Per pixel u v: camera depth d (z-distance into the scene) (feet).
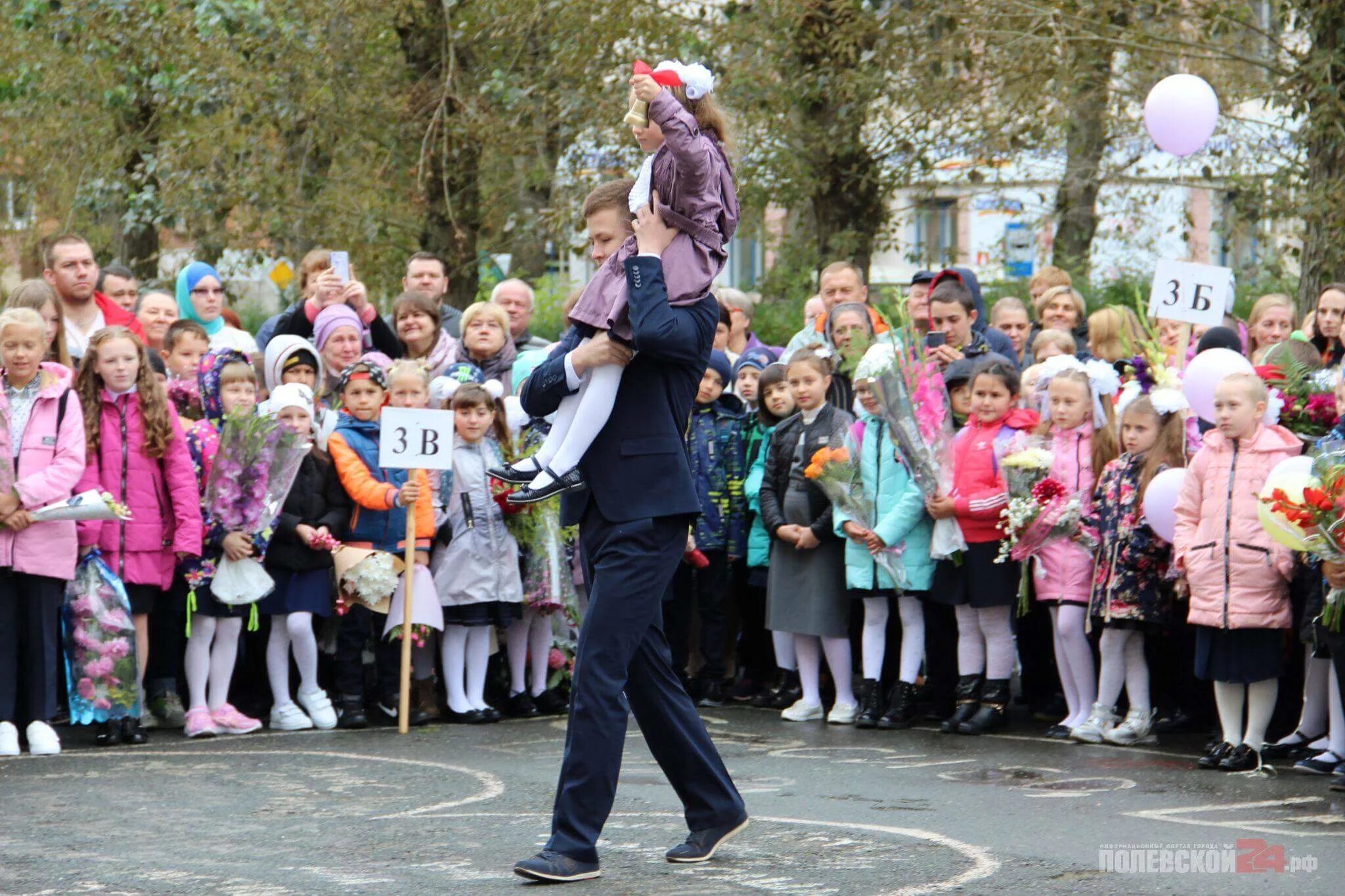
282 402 35.40
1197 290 38.32
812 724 36.04
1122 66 70.49
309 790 27.22
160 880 19.89
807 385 36.88
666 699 20.70
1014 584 34.30
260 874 20.17
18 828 23.58
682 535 20.31
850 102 66.59
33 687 31.81
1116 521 32.65
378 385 36.86
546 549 37.01
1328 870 20.58
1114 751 31.91
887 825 23.77
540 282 93.20
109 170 75.15
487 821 24.18
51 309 34.73
